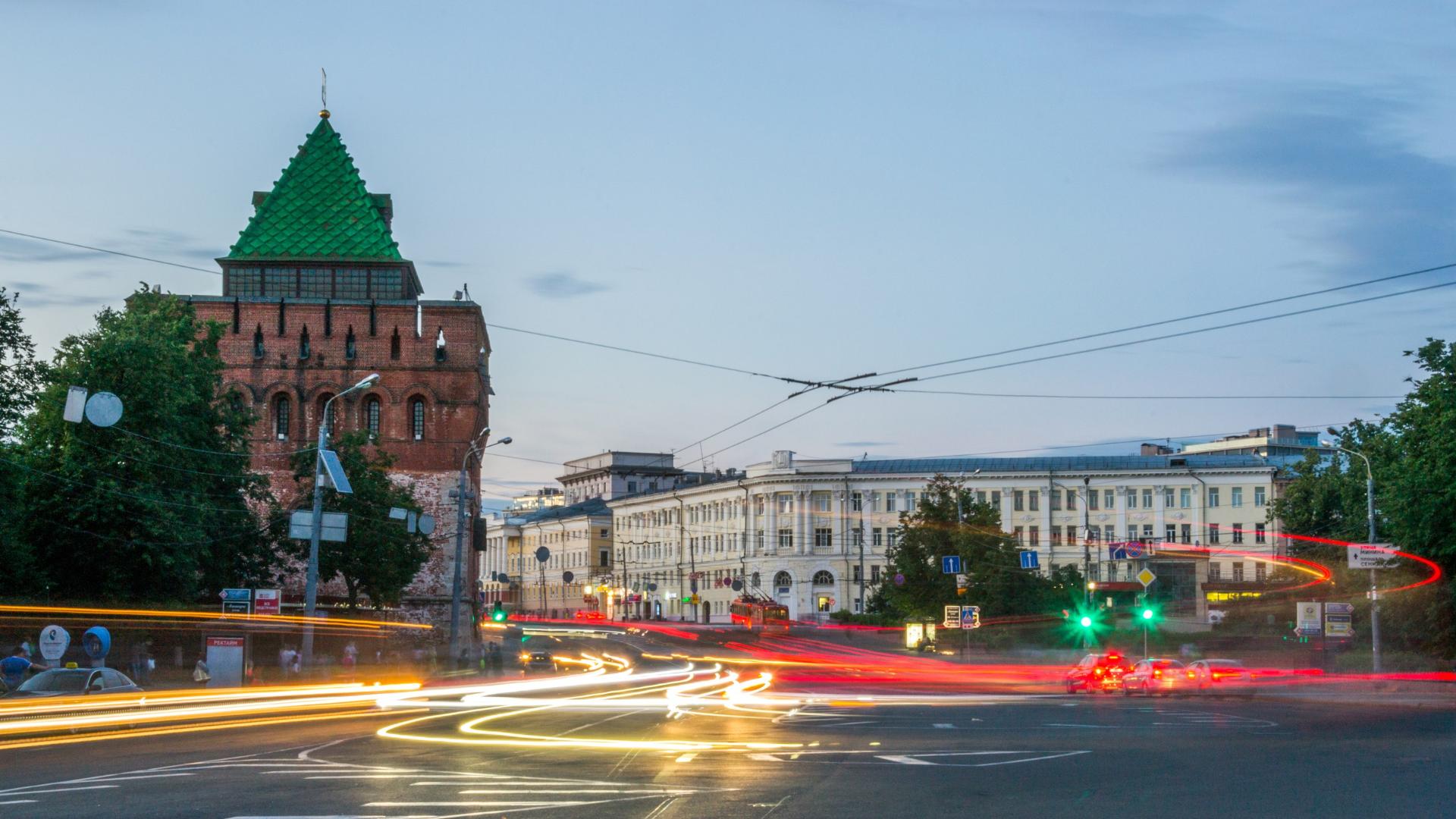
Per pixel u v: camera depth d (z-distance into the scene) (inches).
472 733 1087.6
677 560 5940.0
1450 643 1926.7
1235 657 2576.3
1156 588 4675.2
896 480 5182.1
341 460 2501.2
